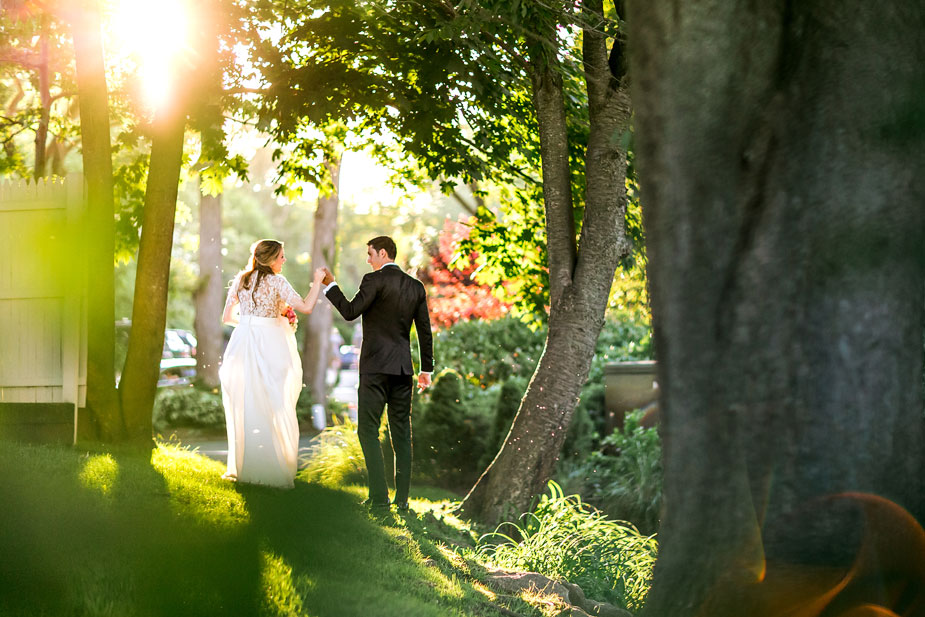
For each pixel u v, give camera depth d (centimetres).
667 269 355
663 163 354
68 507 469
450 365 1625
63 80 1216
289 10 913
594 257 863
